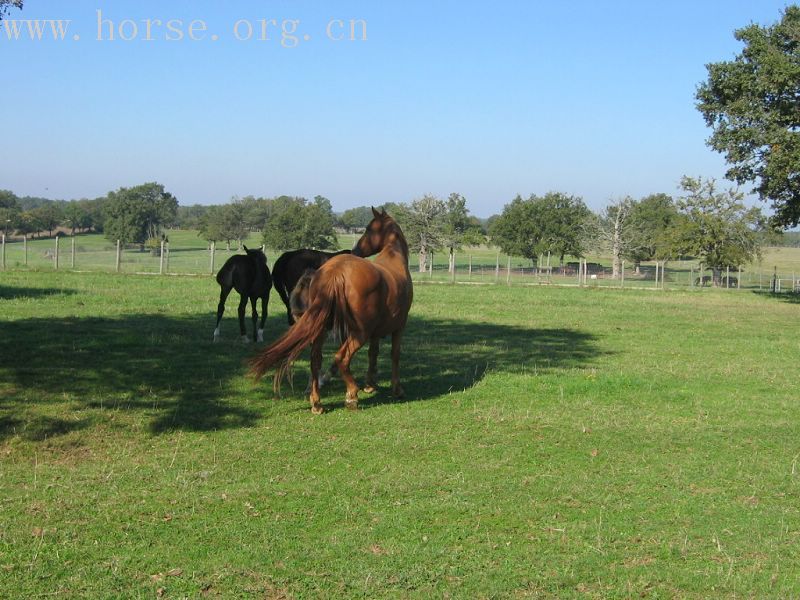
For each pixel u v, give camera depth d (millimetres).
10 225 100438
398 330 9664
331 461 7051
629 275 59000
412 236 54750
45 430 7820
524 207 58656
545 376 11578
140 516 5578
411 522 5582
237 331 15570
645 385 11133
